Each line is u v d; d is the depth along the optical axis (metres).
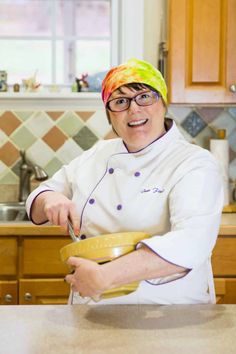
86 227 1.47
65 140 2.81
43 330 1.09
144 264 1.12
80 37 2.95
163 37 2.78
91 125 2.81
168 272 1.14
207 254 1.20
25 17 2.93
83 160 1.59
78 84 2.81
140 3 2.73
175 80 2.51
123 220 1.39
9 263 2.22
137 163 1.41
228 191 2.71
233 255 2.23
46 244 2.22
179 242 1.15
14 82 2.93
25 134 2.80
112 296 1.17
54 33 2.94
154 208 1.36
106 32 2.94
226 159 2.70
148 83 1.32
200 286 1.39
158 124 1.39
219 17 2.49
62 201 1.41
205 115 2.84
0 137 2.79
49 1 2.93
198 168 1.30
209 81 2.52
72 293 1.43
